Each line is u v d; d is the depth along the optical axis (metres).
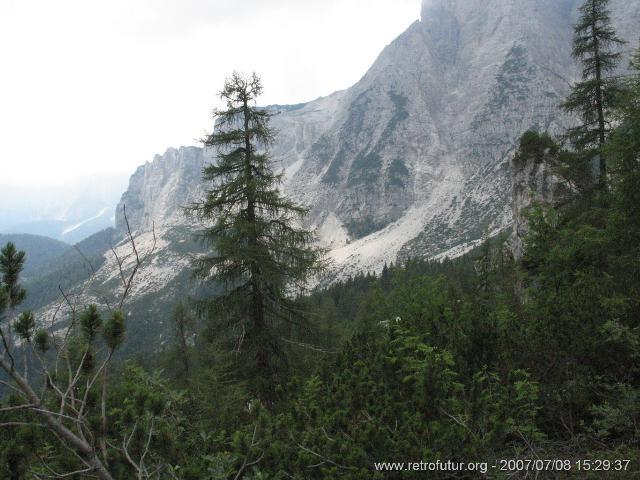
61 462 3.76
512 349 6.96
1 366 2.83
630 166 10.18
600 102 17.19
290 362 13.84
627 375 6.40
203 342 14.27
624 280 8.91
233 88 14.05
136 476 3.69
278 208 14.16
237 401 8.43
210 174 14.34
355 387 5.76
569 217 15.09
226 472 4.54
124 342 3.50
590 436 5.68
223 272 13.87
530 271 13.10
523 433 5.74
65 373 3.81
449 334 7.61
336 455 4.76
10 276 3.24
